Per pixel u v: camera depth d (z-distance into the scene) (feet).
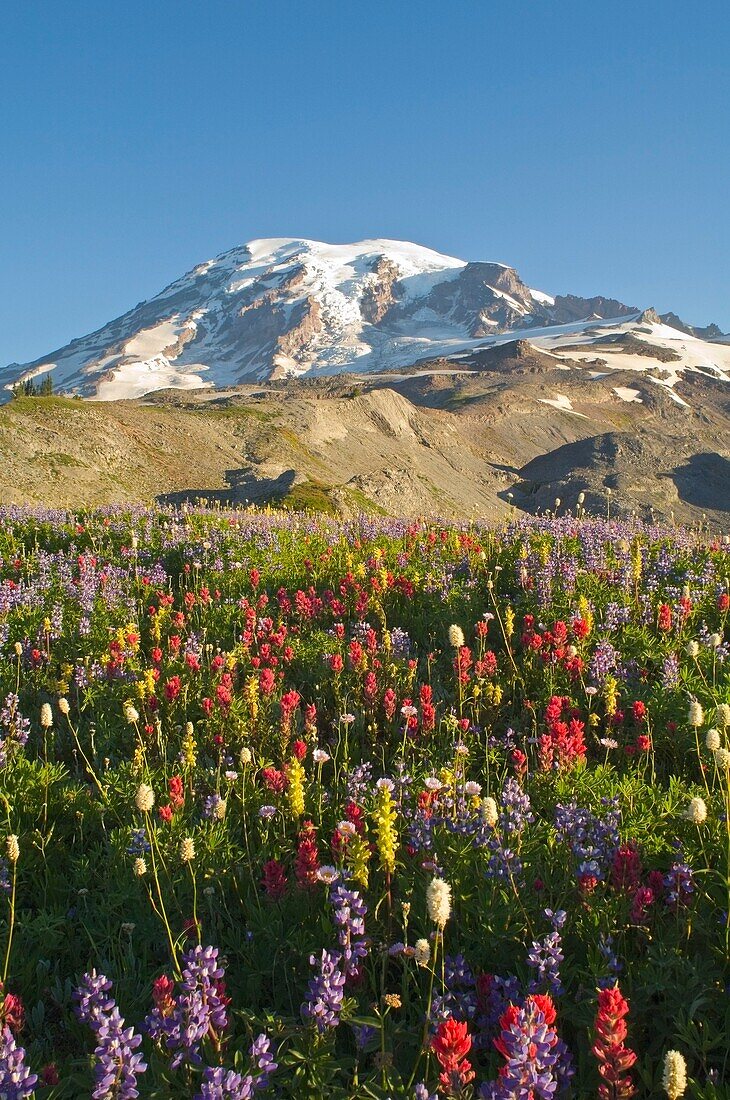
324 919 13.25
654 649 27.37
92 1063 9.84
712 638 25.04
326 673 26.81
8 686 25.68
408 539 47.93
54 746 22.15
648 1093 10.66
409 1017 12.13
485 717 24.08
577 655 25.80
